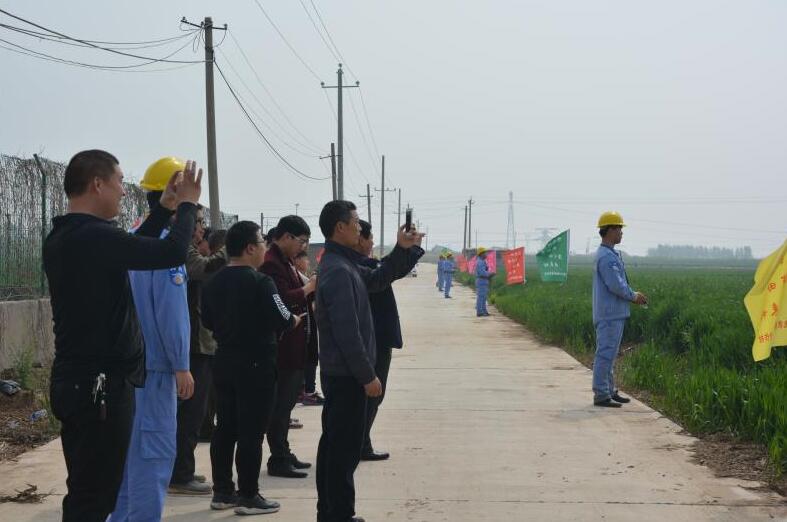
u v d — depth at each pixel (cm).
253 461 532
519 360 1323
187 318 466
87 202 352
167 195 374
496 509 541
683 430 770
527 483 601
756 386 761
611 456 679
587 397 966
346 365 468
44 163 1153
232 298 527
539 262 2544
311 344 705
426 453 693
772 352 1020
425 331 1866
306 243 664
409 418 842
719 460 659
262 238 548
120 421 346
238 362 528
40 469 636
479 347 1522
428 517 525
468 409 891
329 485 473
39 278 1141
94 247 335
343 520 472
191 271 572
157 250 337
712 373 876
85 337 338
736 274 4947
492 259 3366
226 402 541
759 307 538
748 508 538
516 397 967
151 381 456
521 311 2100
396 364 1274
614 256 897
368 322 481
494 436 757
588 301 1816
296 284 654
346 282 465
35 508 543
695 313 1359
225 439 544
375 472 634
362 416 477
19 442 724
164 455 458
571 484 598
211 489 586
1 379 955
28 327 1067
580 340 1448
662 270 7050
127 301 351
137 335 358
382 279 549
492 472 632
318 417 856
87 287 336
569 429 784
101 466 345
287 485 604
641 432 768
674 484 595
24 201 1108
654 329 1427
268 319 527
